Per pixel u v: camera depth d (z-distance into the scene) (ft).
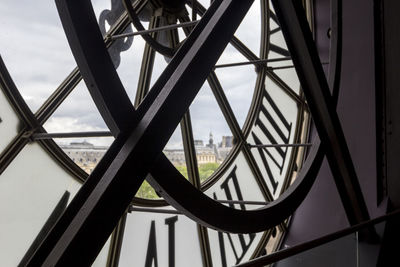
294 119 29.68
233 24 8.02
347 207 14.38
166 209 21.62
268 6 27.27
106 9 18.98
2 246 15.93
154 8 19.54
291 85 29.37
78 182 18.78
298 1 10.53
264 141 27.84
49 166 17.37
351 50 21.06
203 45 7.39
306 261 8.65
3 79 14.96
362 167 19.38
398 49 18.52
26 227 16.76
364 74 20.11
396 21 18.66
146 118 6.63
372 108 19.45
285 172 29.50
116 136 6.57
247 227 9.12
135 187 6.22
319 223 25.79
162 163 6.97
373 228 14.61
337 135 12.76
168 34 21.43
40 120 16.60
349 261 10.72
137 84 21.04
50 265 5.34
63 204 18.26
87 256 5.60
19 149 15.85
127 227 20.89
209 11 8.11
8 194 15.90
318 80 11.63
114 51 19.38
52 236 5.63
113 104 6.34
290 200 11.27
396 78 18.45
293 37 11.18
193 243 23.70
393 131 18.38
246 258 26.84
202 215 7.84
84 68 6.02
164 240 22.38
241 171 26.55
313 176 12.57
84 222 5.57
